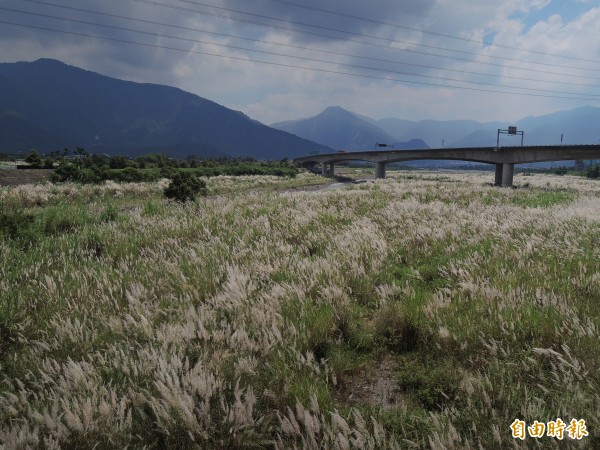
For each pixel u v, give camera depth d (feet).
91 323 13.42
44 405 9.16
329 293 15.81
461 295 15.83
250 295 16.14
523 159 201.36
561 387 9.43
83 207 50.21
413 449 8.06
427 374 11.21
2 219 29.78
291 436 8.58
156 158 295.69
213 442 8.26
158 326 13.34
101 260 23.08
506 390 9.60
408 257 24.17
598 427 8.02
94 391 9.12
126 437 8.21
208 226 32.55
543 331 12.09
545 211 41.55
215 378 9.99
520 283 16.87
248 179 211.82
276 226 32.71
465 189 85.40
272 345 11.83
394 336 13.56
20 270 19.61
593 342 11.00
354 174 472.03
